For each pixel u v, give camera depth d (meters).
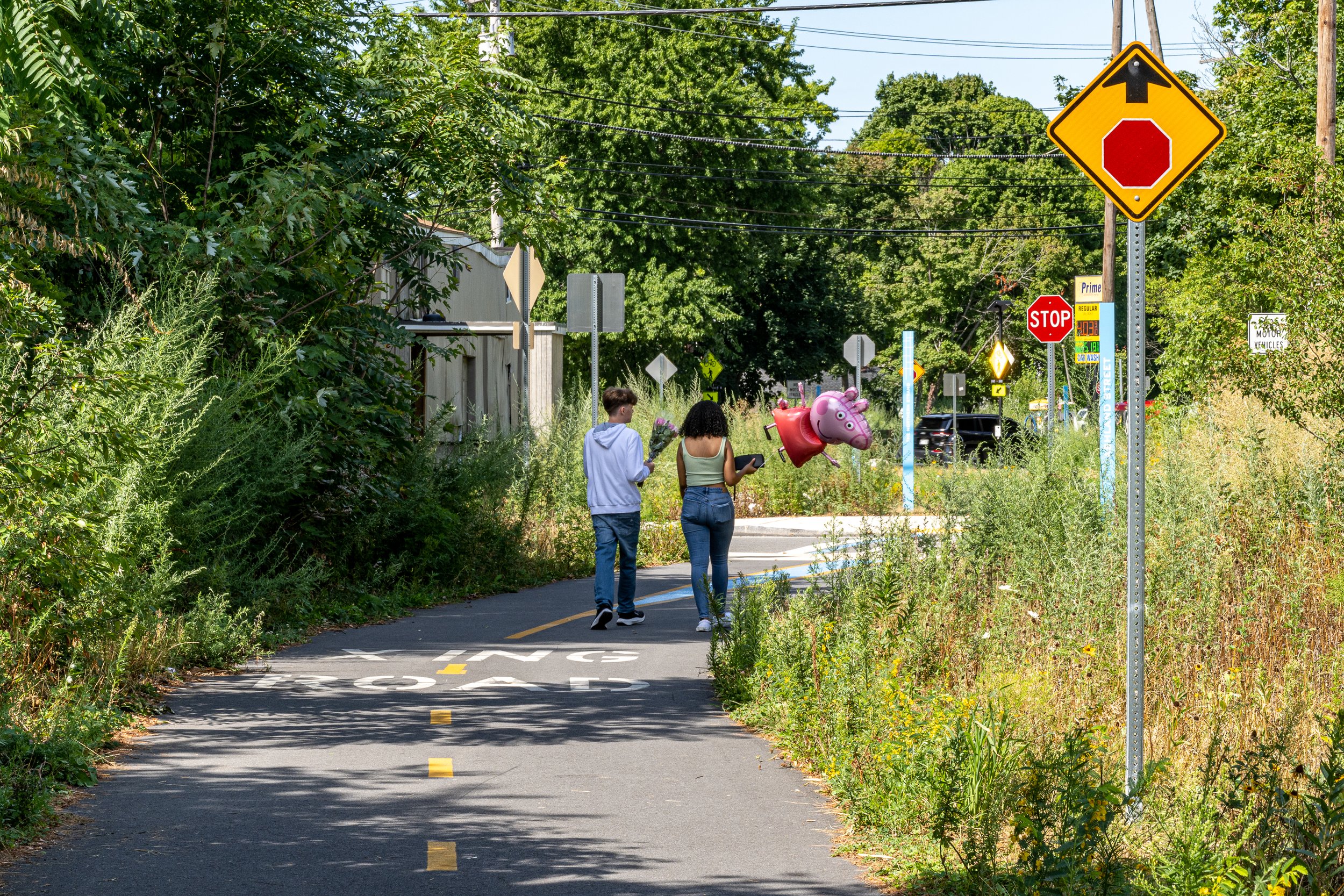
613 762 10.44
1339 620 13.22
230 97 19.59
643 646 16.34
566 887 7.45
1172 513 14.58
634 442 17.83
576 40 66.94
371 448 19.33
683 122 67.06
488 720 11.98
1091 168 8.91
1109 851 7.02
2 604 11.06
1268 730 9.29
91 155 15.81
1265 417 19.95
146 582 13.29
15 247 11.47
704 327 67.19
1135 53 8.95
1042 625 12.47
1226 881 6.47
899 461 34.06
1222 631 12.46
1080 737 7.84
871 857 8.05
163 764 10.15
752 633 13.12
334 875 7.62
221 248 16.78
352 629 17.56
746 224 71.19
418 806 9.09
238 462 15.96
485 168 21.83
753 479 38.66
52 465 9.97
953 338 103.25
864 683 10.61
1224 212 38.22
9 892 7.24
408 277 21.98
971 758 8.34
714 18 69.19
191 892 7.29
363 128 20.86
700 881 7.59
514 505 24.25
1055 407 23.41
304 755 10.52
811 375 86.06
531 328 35.78
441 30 21.89
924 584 13.60
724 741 11.21
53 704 10.48
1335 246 19.06
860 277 105.31
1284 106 39.72
